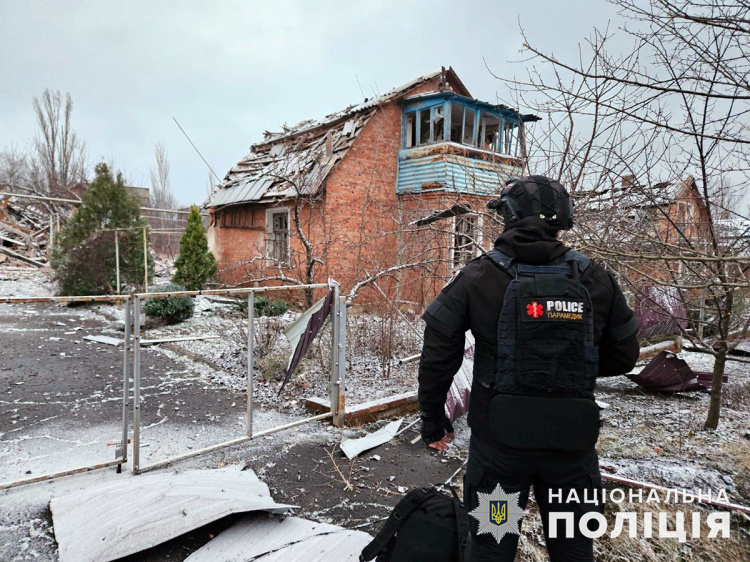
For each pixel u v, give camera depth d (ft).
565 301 5.38
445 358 5.89
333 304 14.33
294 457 12.42
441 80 41.47
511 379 5.36
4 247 65.46
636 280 15.03
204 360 21.99
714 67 9.41
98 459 12.05
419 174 39.27
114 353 23.59
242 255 45.98
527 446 5.25
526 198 5.98
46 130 113.09
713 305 17.80
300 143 37.24
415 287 28.84
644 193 13.42
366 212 37.81
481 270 5.80
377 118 39.93
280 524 9.07
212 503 8.99
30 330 28.17
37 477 9.86
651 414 16.92
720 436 14.47
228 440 13.51
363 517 9.77
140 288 39.19
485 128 44.98
